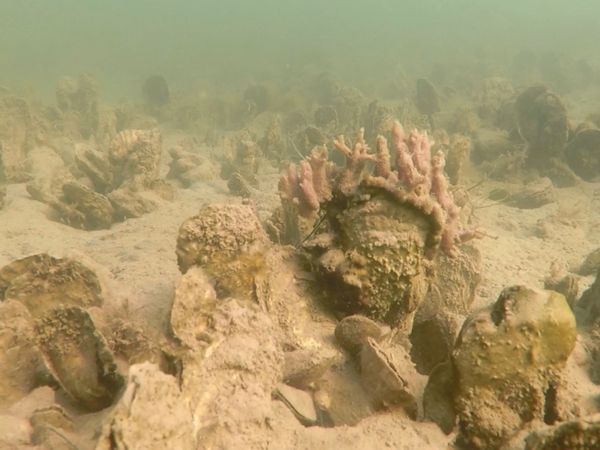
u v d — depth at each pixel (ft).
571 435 0.53
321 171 1.07
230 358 0.72
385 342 0.89
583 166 3.06
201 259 0.92
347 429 0.71
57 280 0.96
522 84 6.82
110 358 0.71
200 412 0.66
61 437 0.64
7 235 1.83
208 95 7.32
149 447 0.54
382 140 0.93
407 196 0.84
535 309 0.69
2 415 0.68
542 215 2.44
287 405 0.75
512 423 0.68
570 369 0.82
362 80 8.82
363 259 0.87
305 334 0.92
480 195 2.67
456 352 0.70
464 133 3.89
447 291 1.22
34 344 0.79
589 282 1.52
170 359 0.70
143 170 2.31
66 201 2.15
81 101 4.72
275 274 0.97
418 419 0.76
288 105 5.68
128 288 1.15
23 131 3.23
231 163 3.12
